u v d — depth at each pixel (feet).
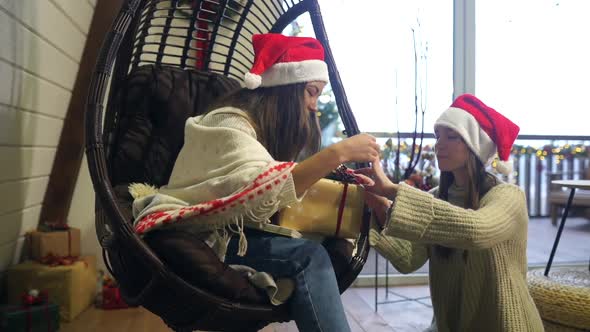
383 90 9.32
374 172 3.82
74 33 5.82
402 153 9.36
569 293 5.38
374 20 9.32
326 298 3.16
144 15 4.38
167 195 3.22
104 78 3.35
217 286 2.93
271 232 3.47
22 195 6.09
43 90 5.49
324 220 3.76
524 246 4.16
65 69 5.96
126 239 2.89
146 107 4.20
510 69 10.02
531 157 12.03
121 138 4.04
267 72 3.66
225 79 4.72
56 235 6.97
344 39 9.30
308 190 3.73
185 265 2.87
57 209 7.25
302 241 3.35
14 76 4.63
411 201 3.54
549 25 10.08
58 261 6.75
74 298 6.69
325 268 3.24
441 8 9.57
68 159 6.94
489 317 4.00
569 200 5.97
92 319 6.77
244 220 3.38
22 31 4.47
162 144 4.20
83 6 5.78
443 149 4.29
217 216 2.98
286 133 3.61
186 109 4.33
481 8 9.84
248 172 3.02
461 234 3.50
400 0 9.36
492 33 9.91
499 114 4.33
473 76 9.67
